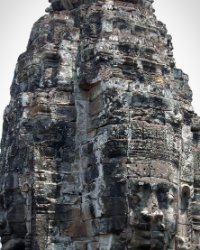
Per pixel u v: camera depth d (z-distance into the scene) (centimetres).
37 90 1798
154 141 1662
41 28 1886
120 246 1605
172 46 1906
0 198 1847
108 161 1650
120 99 1683
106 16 1783
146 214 1602
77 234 1711
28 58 1883
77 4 1923
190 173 1819
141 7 1862
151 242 1603
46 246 1692
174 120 1727
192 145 1878
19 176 1781
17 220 1781
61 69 1805
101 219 1636
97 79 1723
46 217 1709
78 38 1842
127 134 1655
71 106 1786
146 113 1684
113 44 1748
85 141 1747
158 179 1641
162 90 1722
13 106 1884
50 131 1758
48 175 1733
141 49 1762
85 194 1712
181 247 1742
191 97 1905
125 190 1619
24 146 1784
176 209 1681
